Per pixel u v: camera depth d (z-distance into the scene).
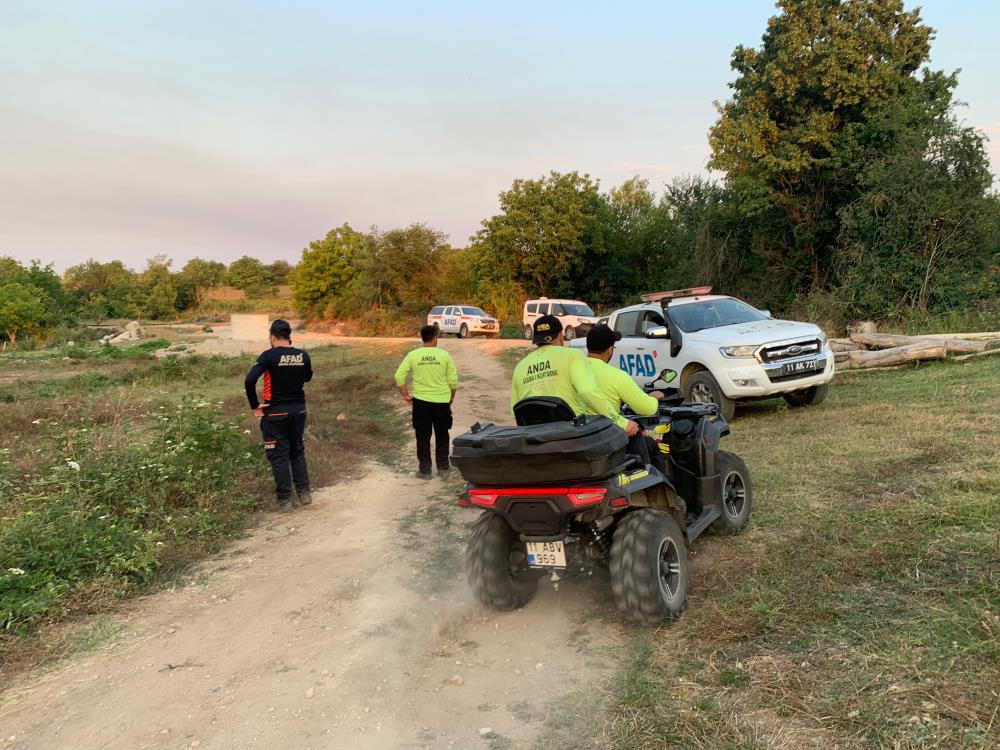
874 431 7.34
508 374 17.77
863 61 21.52
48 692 3.70
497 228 40.19
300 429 7.24
